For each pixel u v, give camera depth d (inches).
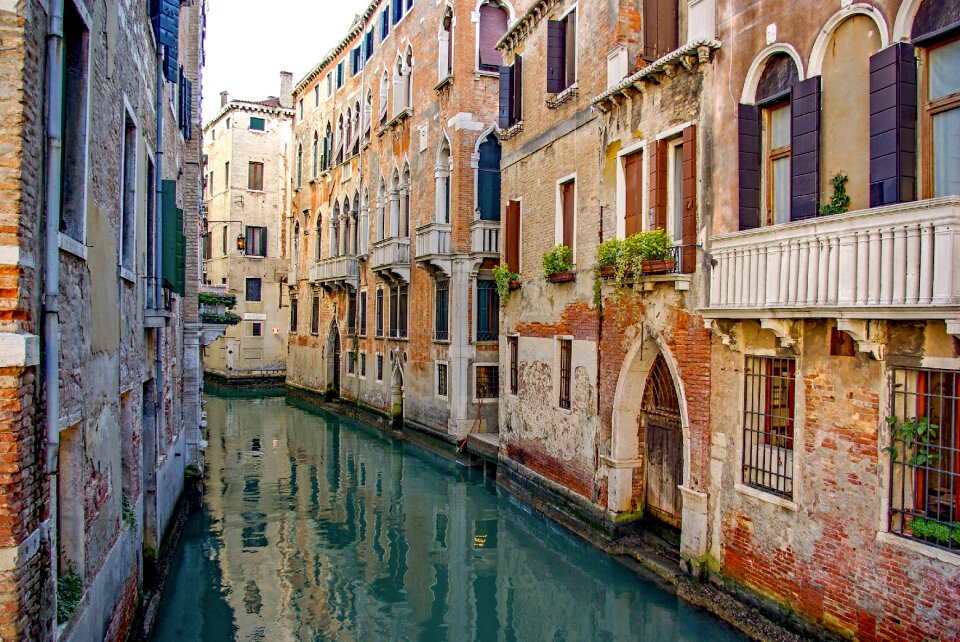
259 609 404.8
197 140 636.7
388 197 1031.0
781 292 304.5
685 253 387.2
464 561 483.8
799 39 319.9
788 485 325.7
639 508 473.4
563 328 540.4
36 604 186.4
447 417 810.8
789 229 298.0
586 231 508.7
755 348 342.3
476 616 400.5
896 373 275.4
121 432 339.3
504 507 608.7
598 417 487.8
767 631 326.3
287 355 1528.1
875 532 280.1
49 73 197.5
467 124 804.0
